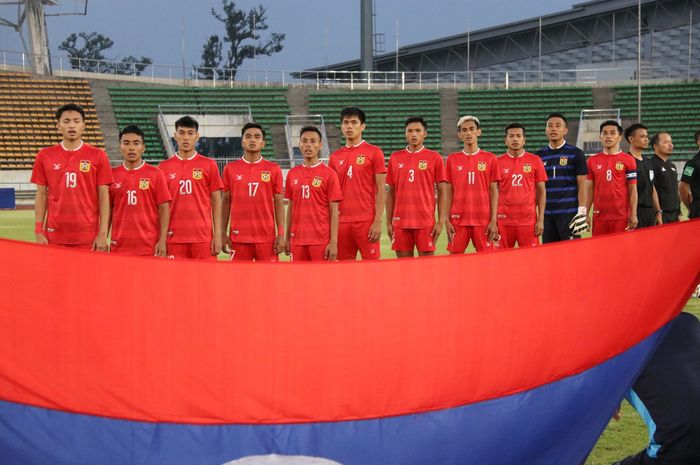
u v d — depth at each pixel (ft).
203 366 10.12
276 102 138.82
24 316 10.17
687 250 11.20
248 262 10.01
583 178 33.27
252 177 28.78
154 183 27.04
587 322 10.92
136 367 10.15
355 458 10.32
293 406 10.18
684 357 12.15
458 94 140.97
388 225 32.04
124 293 10.07
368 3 158.10
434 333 10.31
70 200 25.63
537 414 10.85
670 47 177.68
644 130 35.40
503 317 10.53
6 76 128.57
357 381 10.22
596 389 11.12
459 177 32.71
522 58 192.34
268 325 10.07
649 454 12.28
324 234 29.32
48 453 10.30
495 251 10.43
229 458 10.18
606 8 177.78
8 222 74.23
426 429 10.43
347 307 10.12
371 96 140.05
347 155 30.32
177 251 28.48
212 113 134.51
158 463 10.19
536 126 136.26
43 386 10.23
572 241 10.76
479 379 10.52
